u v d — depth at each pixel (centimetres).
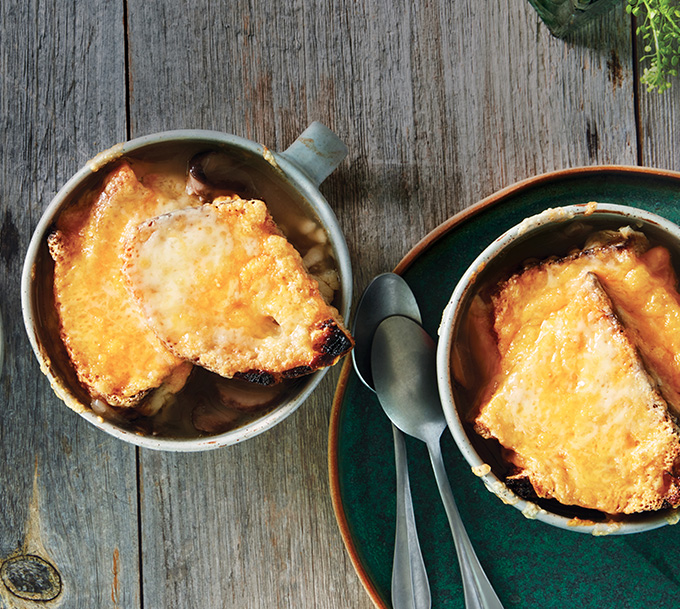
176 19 56
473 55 57
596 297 49
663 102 57
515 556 55
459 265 54
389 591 55
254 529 57
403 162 56
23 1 56
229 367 49
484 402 50
